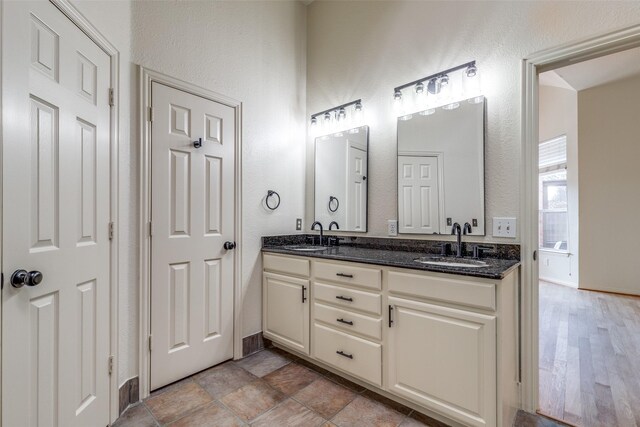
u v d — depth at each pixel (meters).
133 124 1.73
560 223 5.08
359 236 2.50
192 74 2.02
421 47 2.19
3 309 0.99
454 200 2.01
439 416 1.55
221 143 2.19
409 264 1.59
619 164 4.28
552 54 1.63
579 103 4.50
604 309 3.56
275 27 2.64
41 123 1.14
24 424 1.06
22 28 1.05
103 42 1.49
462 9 1.99
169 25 1.90
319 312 2.01
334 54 2.74
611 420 1.56
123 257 1.66
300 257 2.14
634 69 3.94
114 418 1.55
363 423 1.54
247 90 2.38
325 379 1.96
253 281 2.39
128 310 1.70
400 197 2.28
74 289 1.30
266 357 2.28
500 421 1.31
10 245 1.02
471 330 1.38
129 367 1.70
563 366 2.16
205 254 2.07
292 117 2.78
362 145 2.51
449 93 2.04
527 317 1.67
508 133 1.79
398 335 1.63
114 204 1.58
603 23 1.49
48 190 1.17
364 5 2.53
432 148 2.11
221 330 2.16
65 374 1.25
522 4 1.74
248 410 1.65
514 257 1.72
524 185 1.71
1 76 0.99
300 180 2.85
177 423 1.54
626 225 4.24
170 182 1.89
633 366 2.14
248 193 2.36
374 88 2.46
